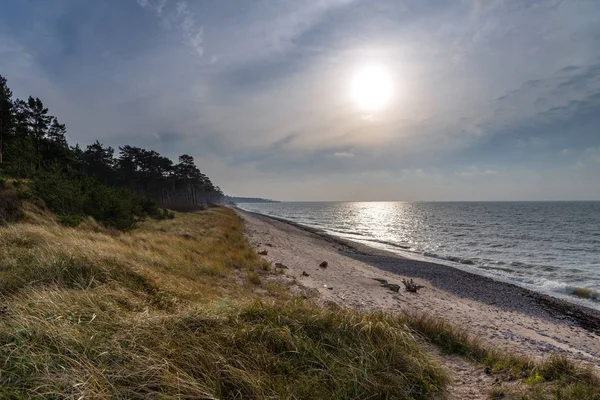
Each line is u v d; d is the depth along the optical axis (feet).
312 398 9.10
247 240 72.18
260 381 9.49
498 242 108.47
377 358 11.94
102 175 159.84
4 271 17.38
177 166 214.28
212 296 20.38
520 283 53.57
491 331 27.37
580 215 258.16
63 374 8.13
